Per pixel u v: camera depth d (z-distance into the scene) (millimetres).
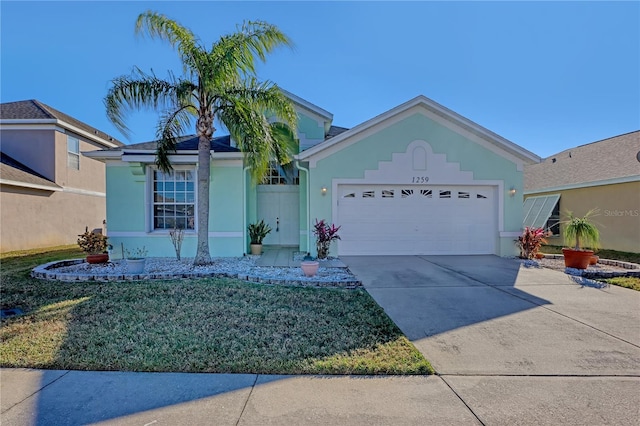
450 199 12461
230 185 11961
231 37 9156
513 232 12406
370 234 12305
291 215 14867
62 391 3391
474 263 10680
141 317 5496
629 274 8719
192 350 4277
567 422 2902
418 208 12406
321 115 14445
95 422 2914
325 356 4117
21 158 17359
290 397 3291
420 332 4977
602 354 4238
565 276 8766
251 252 12664
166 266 9914
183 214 12016
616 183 14156
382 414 3016
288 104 9984
